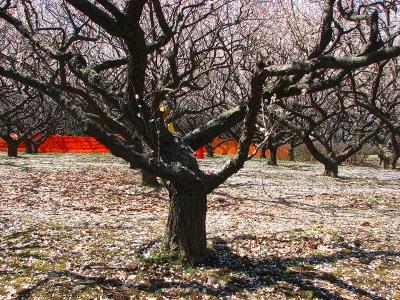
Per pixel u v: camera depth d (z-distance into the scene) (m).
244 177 18.00
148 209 10.35
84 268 5.57
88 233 7.32
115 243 6.67
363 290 5.21
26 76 5.46
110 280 5.21
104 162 23.94
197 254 5.84
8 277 5.23
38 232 7.23
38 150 33.62
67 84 9.13
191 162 5.72
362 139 19.48
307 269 5.84
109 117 5.77
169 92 7.59
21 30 6.33
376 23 5.38
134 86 5.39
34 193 12.10
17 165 20.19
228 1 13.38
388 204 12.15
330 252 6.60
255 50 16.70
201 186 5.67
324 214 10.29
